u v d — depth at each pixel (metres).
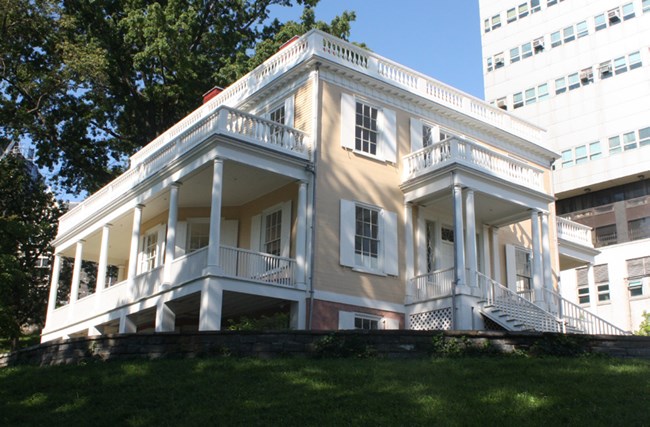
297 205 22.45
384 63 25.14
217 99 27.72
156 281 22.12
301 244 21.53
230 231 24.69
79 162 38.59
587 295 50.91
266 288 20.34
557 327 21.97
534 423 11.46
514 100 57.12
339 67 23.50
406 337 16.64
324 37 23.62
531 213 24.83
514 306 21.95
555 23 56.25
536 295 23.84
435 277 23.47
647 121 50.00
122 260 32.34
